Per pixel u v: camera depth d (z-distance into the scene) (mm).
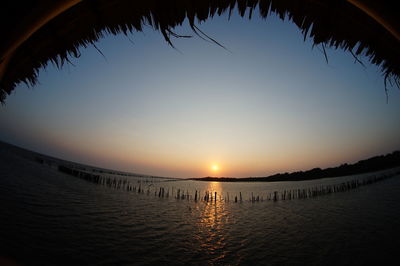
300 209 33250
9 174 36406
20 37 1436
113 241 15195
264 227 22406
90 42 2324
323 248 15961
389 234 18812
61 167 67500
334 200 40281
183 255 14203
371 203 34531
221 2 2199
